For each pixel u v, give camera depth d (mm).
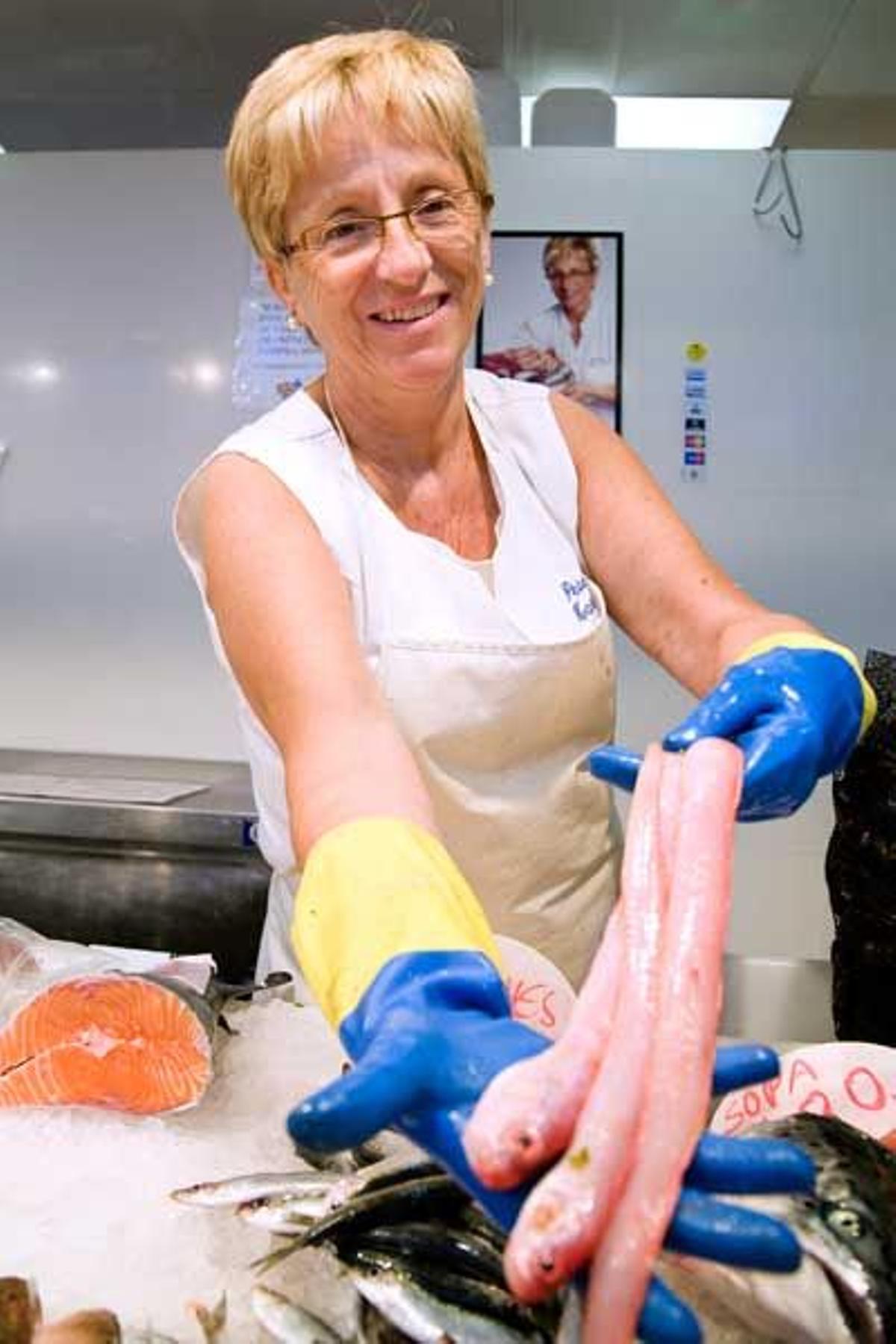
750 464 2715
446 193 1151
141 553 2830
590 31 2553
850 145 2947
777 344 2688
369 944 675
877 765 1316
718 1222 523
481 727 1304
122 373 2801
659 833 648
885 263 2658
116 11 2488
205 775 2639
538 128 2727
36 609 2873
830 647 923
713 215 2666
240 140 1178
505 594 1321
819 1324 607
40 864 2279
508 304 2688
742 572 2740
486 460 1392
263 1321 704
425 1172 777
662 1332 500
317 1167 914
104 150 2984
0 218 2803
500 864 1371
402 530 1290
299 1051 1160
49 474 2840
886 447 2697
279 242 1203
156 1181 898
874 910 1336
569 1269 500
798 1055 894
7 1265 789
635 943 593
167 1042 1052
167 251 2766
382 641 1269
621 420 2709
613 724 1469
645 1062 544
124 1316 743
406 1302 673
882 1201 667
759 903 2740
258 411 2762
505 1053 586
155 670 2848
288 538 1101
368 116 1100
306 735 908
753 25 2488
